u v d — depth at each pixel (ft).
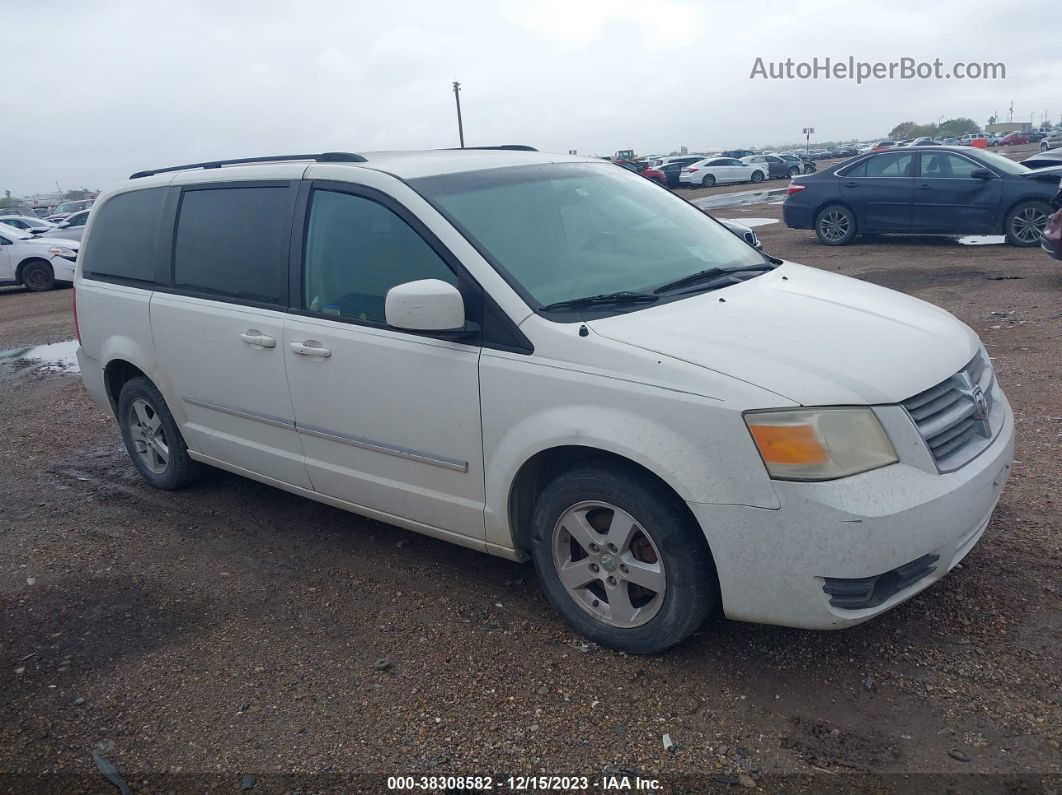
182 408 16.03
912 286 31.78
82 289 17.72
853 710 9.61
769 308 11.23
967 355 10.93
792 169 141.08
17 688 11.25
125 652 11.92
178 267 15.48
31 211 180.55
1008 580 11.73
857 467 9.22
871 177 43.24
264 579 13.74
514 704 10.17
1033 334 23.58
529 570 13.38
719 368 9.61
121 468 19.43
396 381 12.00
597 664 10.79
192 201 15.40
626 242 12.98
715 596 10.21
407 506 12.65
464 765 9.26
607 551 10.68
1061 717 9.22
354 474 13.15
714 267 12.98
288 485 14.57
